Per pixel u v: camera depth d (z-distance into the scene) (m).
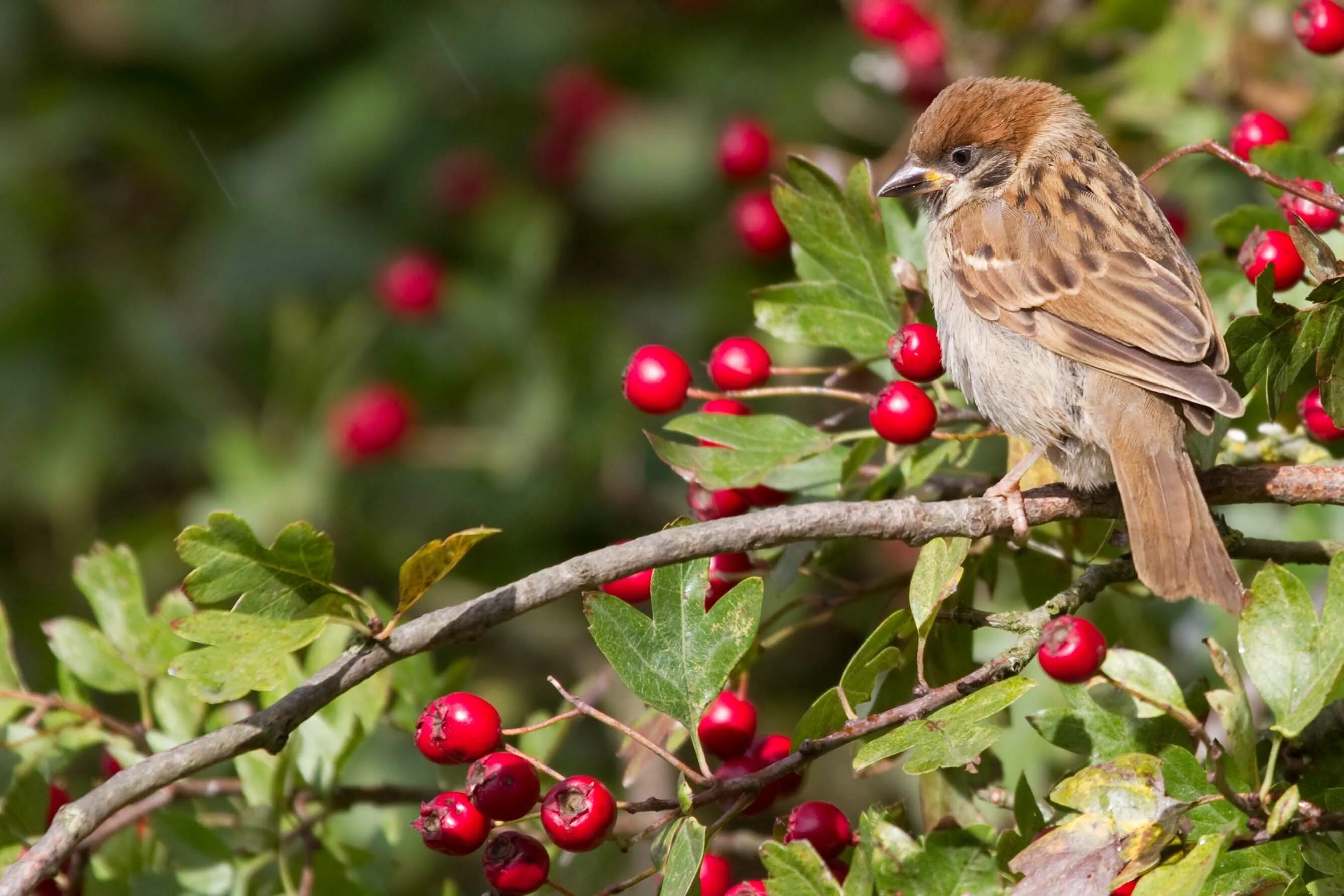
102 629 7.95
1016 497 6.80
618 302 12.46
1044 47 11.20
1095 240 7.91
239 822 7.72
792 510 6.29
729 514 7.58
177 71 13.36
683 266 12.92
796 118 12.88
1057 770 8.29
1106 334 7.54
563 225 13.10
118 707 11.06
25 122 12.92
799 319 7.79
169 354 12.53
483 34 13.19
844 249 7.83
